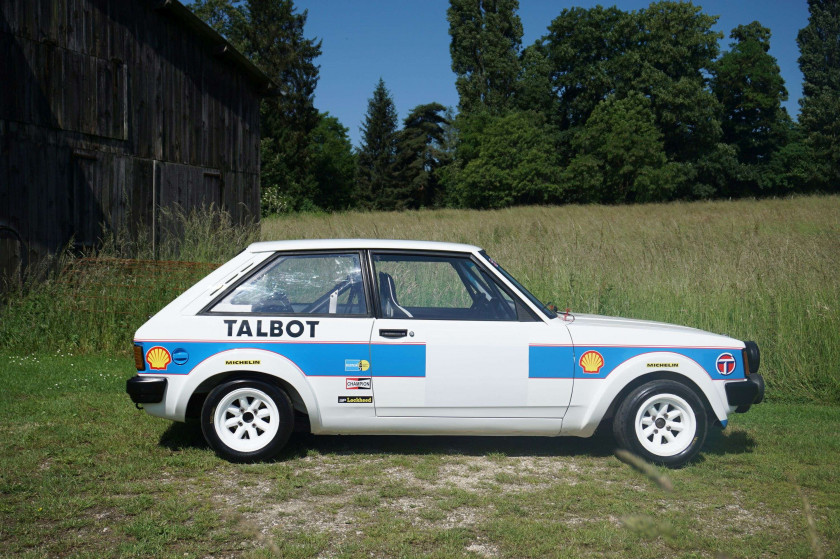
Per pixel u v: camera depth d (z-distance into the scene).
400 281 5.14
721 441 5.75
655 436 5.04
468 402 4.91
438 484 4.55
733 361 5.10
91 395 6.75
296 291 5.04
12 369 7.77
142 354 4.87
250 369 4.84
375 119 86.06
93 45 12.39
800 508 4.21
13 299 9.75
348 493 4.34
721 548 3.59
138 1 13.42
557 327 5.04
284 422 4.90
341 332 4.89
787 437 5.89
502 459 5.14
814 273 9.81
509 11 74.88
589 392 4.97
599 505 4.18
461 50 76.06
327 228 27.53
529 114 68.44
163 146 14.17
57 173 11.65
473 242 17.59
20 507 3.96
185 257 11.51
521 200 63.31
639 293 10.11
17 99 10.91
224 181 16.27
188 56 14.93
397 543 3.58
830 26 75.44
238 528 3.72
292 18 62.91
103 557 3.33
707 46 64.94
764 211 32.25
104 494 4.22
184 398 4.84
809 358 7.98
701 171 64.19
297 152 63.53
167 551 3.42
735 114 69.50
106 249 12.48
